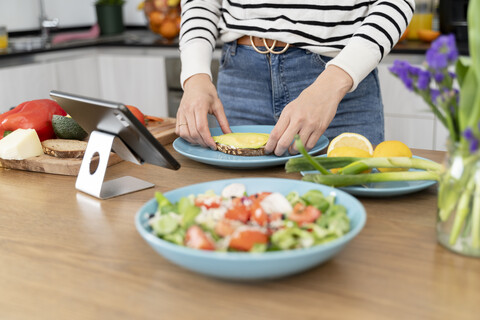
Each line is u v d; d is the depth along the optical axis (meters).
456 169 0.65
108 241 0.76
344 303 0.58
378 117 1.46
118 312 0.58
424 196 0.88
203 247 0.60
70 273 0.67
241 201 0.71
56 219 0.85
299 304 0.58
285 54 1.39
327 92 1.07
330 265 0.66
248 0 1.38
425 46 2.38
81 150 1.10
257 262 0.56
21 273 0.67
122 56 3.03
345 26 1.34
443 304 0.57
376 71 1.44
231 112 1.54
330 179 0.84
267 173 1.04
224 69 1.52
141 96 3.06
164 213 0.70
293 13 1.33
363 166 0.89
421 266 0.65
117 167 1.11
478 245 0.65
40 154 1.14
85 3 3.68
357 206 0.71
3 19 3.16
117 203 0.90
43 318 0.57
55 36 3.20
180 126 1.16
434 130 2.37
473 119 0.60
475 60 0.59
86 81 3.05
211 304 0.59
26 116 1.18
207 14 1.42
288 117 1.04
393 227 0.77
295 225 0.64
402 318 0.55
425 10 2.54
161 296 0.61
